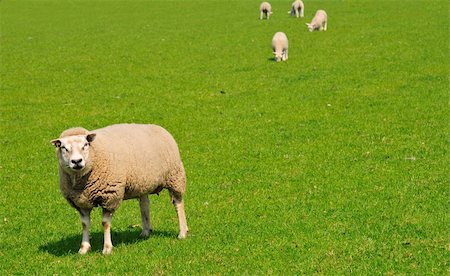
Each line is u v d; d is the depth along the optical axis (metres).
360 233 13.67
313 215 15.12
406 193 16.45
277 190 17.38
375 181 17.66
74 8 67.12
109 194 12.09
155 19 56.72
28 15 62.81
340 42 41.12
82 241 12.98
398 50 37.66
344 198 16.30
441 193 16.34
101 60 39.44
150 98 30.31
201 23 52.69
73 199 12.14
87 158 11.65
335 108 26.91
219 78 33.53
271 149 21.73
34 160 21.86
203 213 15.76
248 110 27.42
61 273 11.95
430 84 29.91
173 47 42.53
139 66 37.34
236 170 19.58
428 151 20.41
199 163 20.55
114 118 27.27
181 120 26.45
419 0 58.28
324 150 21.25
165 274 11.72
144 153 12.59
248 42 43.03
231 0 68.56
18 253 13.55
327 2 61.69
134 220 15.44
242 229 14.30
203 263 12.18
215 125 25.44
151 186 12.81
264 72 34.34
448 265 11.80
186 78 33.94
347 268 11.77
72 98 30.92
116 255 12.58
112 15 60.81
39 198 17.80
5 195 18.11
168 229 14.58
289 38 43.59
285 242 13.24
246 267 11.96
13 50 43.69
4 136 25.09
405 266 11.80
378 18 49.50
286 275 11.55
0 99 31.08
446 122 23.91
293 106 27.66
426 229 13.77
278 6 62.03
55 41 46.81
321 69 34.28
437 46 38.09
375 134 22.88
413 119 24.59
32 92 32.31
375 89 29.62
